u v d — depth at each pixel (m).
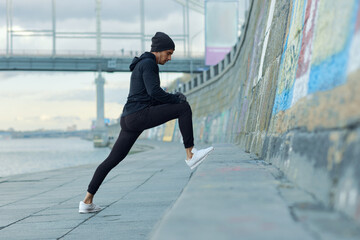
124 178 9.63
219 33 48.56
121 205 5.81
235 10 48.16
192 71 78.44
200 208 2.02
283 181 2.92
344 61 2.30
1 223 5.01
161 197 6.30
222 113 31.42
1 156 74.62
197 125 45.19
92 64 77.69
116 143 5.00
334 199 2.01
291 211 1.97
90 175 11.22
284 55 5.32
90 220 4.91
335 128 2.25
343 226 1.67
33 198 7.25
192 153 5.02
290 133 3.59
